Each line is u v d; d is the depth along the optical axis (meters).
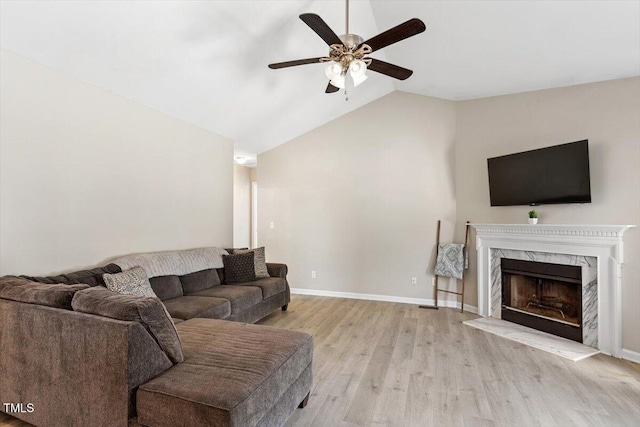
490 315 4.30
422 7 2.89
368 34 3.57
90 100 2.98
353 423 2.04
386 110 5.22
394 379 2.61
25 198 2.51
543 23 2.70
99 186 3.07
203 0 2.49
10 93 2.40
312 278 5.63
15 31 2.27
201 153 4.49
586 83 3.47
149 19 2.49
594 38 2.73
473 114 4.61
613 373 2.73
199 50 2.98
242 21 2.81
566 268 3.52
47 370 1.79
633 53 2.81
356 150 5.39
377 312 4.54
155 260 3.37
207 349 1.97
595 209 3.32
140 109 3.52
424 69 4.03
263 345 2.04
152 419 1.52
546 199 3.64
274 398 1.74
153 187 3.70
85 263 2.95
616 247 3.08
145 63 2.93
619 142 3.18
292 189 5.77
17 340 1.90
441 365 2.86
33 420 1.86
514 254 4.06
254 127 4.91
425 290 4.98
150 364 1.63
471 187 4.62
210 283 3.98
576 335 3.41
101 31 2.47
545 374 2.70
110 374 1.58
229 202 5.09
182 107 3.82
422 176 5.01
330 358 3.01
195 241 4.38
